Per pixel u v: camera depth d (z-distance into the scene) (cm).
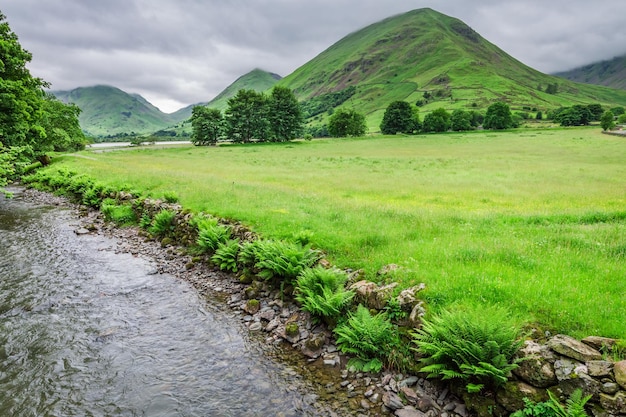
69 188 2723
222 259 1177
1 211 2217
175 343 792
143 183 2467
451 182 2964
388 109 14062
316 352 741
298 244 1108
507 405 529
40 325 862
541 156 5556
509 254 921
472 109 19925
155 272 1230
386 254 992
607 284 721
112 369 700
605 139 8000
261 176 3434
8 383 654
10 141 2945
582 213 1457
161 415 584
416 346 664
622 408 457
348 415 575
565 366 517
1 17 3147
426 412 569
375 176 3484
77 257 1381
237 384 655
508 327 573
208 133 10625
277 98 11688
